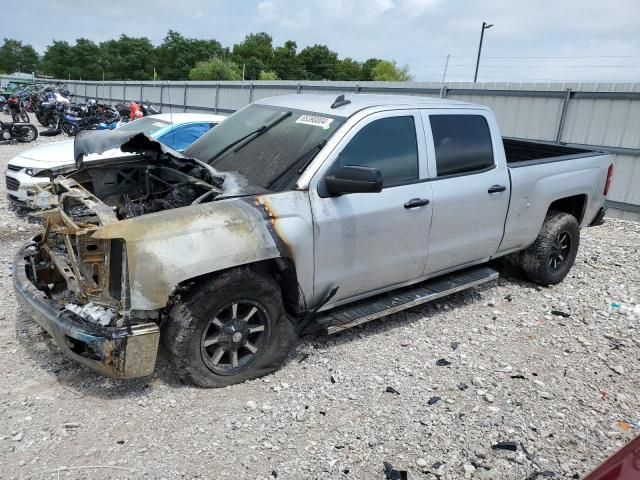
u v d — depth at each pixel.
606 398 3.76
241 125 4.70
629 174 11.14
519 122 13.02
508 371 4.04
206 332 3.46
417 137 4.29
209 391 3.58
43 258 4.18
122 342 3.12
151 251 3.13
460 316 4.99
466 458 3.07
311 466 2.95
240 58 87.25
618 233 9.18
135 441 3.08
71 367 3.80
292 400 3.54
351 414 3.42
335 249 3.85
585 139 11.82
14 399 3.41
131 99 35.25
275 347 3.78
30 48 137.12
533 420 3.46
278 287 3.68
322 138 3.92
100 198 4.64
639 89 10.84
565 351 4.42
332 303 4.09
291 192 3.67
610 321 5.05
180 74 88.62
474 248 4.84
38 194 3.91
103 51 103.62
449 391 3.74
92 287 3.37
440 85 14.59
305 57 89.94
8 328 4.32
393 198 4.08
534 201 5.22
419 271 4.50
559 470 3.01
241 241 3.39
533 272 5.67
